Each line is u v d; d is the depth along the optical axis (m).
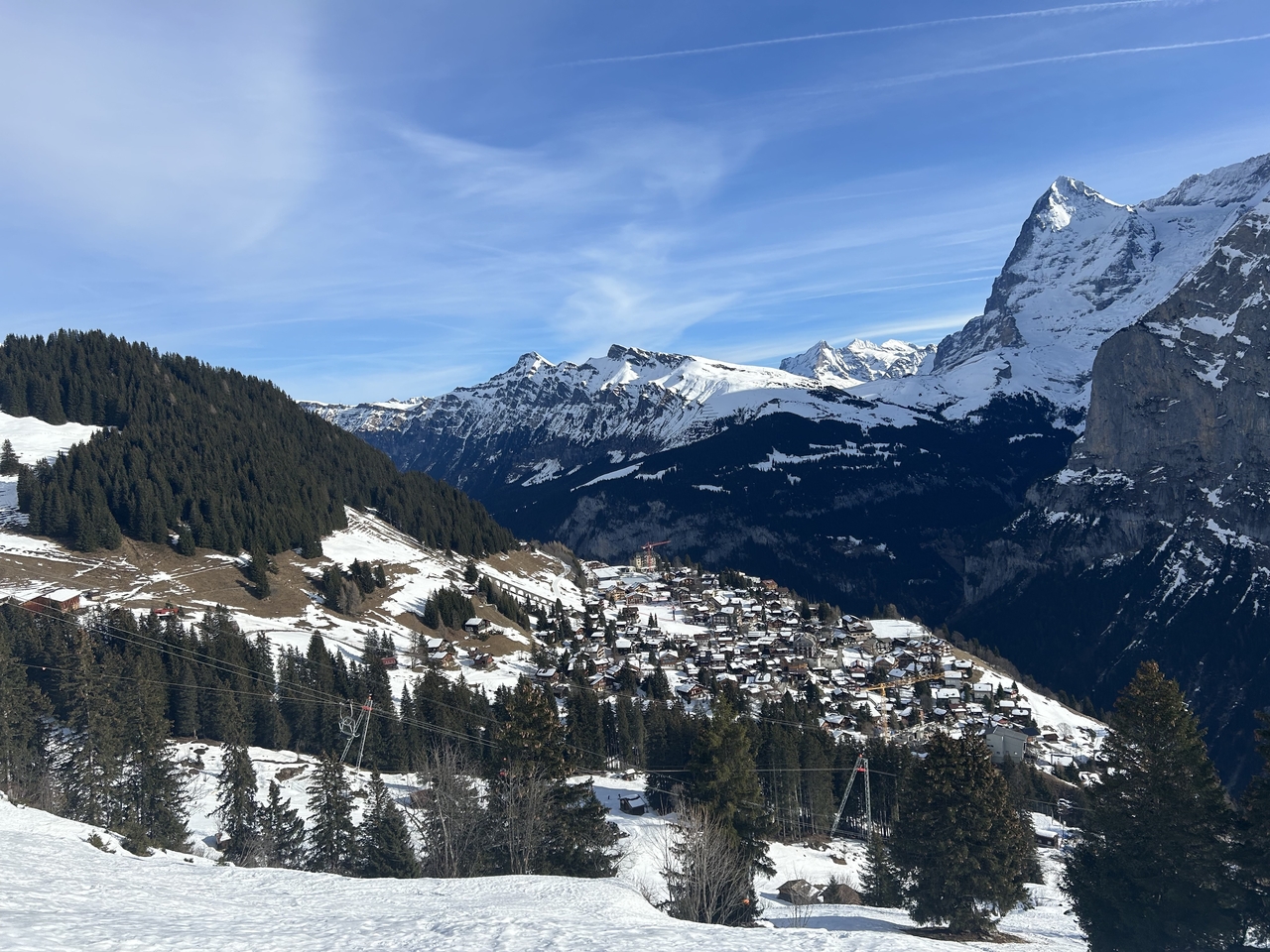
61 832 47.03
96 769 74.69
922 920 62.06
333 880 39.69
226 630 134.12
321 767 73.62
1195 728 49.81
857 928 60.16
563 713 146.62
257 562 178.12
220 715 107.38
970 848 58.88
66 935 21.56
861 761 112.50
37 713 95.88
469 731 119.75
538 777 62.12
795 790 110.94
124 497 182.12
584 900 36.41
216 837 80.06
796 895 78.88
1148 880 49.03
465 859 61.16
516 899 35.94
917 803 61.31
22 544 165.62
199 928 24.94
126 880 33.41
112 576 164.12
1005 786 60.94
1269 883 46.34
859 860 102.50
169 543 181.25
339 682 129.38
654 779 108.00
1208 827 48.53
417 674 155.12
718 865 52.94
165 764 79.69
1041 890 90.06
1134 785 50.56
